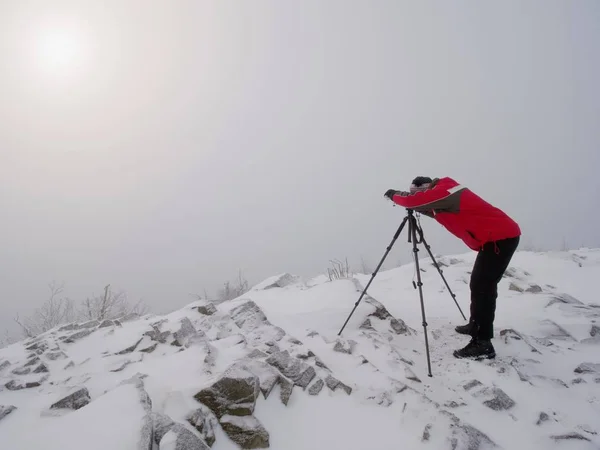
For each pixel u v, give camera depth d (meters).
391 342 4.39
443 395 3.14
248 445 2.28
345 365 3.48
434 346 4.41
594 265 9.12
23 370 3.24
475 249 4.21
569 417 2.87
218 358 3.29
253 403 2.45
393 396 2.91
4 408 2.47
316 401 2.82
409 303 6.60
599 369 3.67
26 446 1.94
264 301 6.20
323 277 9.38
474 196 3.95
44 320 15.33
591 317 5.29
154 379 2.89
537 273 8.91
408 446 2.35
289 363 3.16
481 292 4.01
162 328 4.11
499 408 2.93
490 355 3.88
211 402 2.43
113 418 2.10
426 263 9.10
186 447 1.92
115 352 3.64
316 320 4.83
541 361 3.96
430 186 4.33
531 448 2.45
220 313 5.11
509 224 3.86
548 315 5.48
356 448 2.35
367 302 5.19
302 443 2.37
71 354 3.63
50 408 2.48
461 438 2.37
